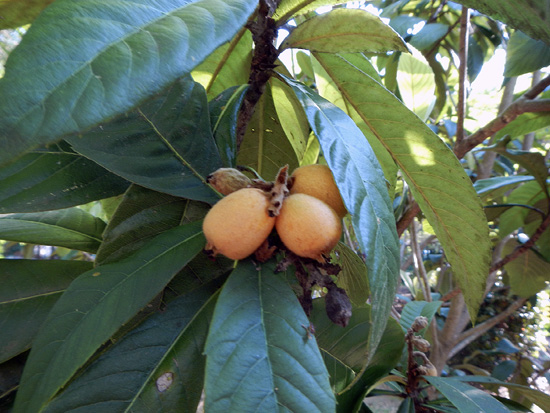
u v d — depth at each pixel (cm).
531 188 56
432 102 46
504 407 27
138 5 13
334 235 16
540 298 98
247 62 30
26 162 20
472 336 65
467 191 25
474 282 28
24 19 22
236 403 13
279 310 16
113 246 21
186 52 12
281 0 24
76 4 12
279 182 17
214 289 21
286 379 14
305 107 19
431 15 67
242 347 15
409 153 26
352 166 17
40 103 10
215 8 14
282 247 18
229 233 16
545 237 56
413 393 33
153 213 22
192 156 21
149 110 20
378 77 30
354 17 22
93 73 11
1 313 21
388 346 28
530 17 24
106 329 15
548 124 52
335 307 17
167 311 20
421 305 43
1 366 21
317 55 25
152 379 18
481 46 75
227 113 23
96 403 17
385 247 17
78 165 21
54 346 16
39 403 14
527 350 99
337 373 26
